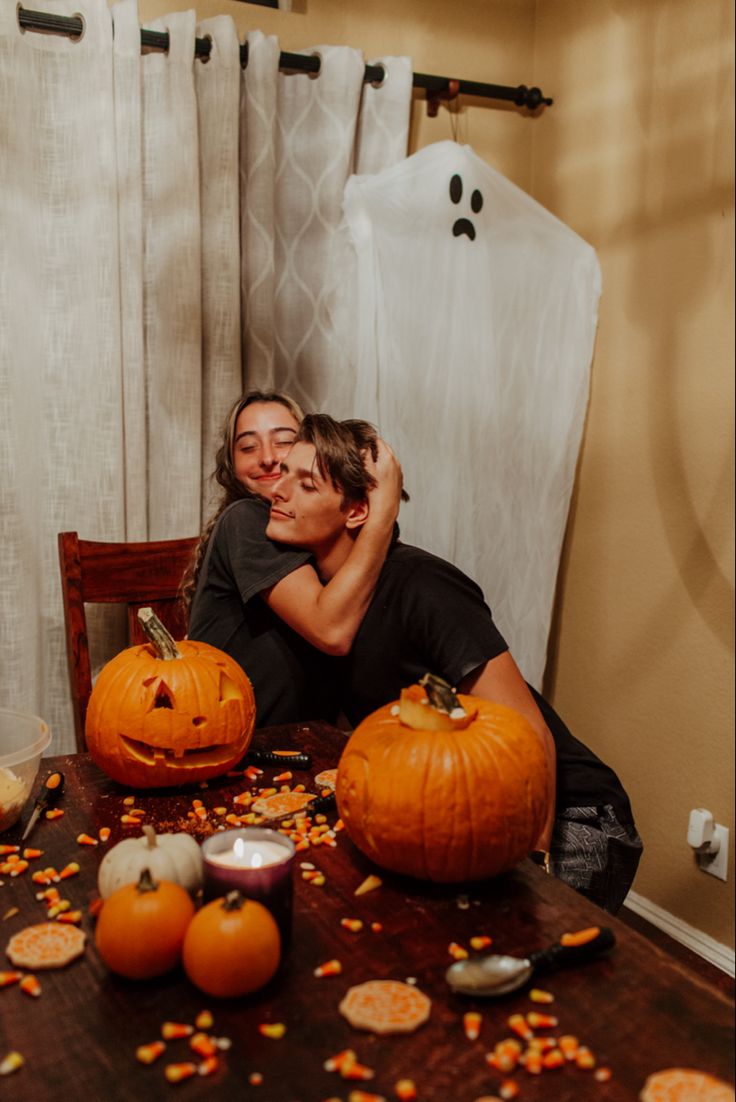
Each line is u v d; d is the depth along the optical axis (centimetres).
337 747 139
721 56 211
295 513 142
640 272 237
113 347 208
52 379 213
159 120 213
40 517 214
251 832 93
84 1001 81
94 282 206
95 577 192
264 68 218
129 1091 70
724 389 215
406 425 231
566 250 245
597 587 255
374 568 140
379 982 83
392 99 237
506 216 239
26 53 197
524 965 83
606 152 245
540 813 102
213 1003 80
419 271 230
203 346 222
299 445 143
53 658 221
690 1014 79
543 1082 71
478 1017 78
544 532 252
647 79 231
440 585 139
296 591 143
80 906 96
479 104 262
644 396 237
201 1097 70
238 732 124
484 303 237
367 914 95
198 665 123
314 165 231
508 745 101
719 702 222
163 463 221
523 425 246
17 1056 73
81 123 203
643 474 239
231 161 216
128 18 202
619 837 154
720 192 213
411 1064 73
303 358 239
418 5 250
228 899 81
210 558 157
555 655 272
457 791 96
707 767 226
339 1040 76
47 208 207
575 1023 78
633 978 84
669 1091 69
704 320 220
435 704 102
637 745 245
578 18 251
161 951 82
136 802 121
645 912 245
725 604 219
